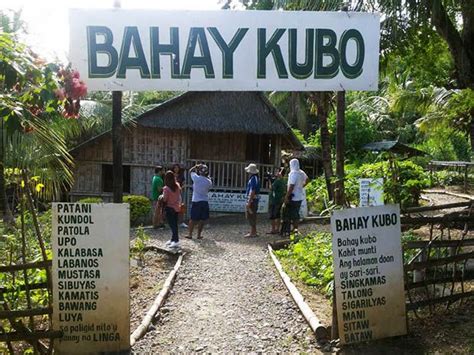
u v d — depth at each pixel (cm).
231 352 453
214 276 745
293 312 557
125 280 417
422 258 504
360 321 443
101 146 1653
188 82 436
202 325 527
